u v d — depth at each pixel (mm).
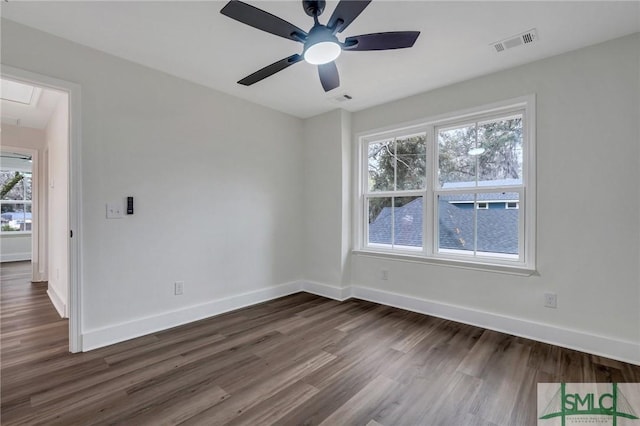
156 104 2809
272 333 2777
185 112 3014
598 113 2346
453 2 1877
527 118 2664
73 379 2004
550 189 2549
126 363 2219
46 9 1960
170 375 2061
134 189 2672
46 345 2498
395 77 2941
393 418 1637
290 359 2289
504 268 2768
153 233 2795
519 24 2104
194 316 3084
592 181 2371
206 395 1842
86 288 2412
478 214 3016
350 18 1675
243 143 3527
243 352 2400
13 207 6723
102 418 1633
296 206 4176
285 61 2070
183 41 2340
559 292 2516
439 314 3197
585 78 2395
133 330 2666
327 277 3975
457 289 3088
